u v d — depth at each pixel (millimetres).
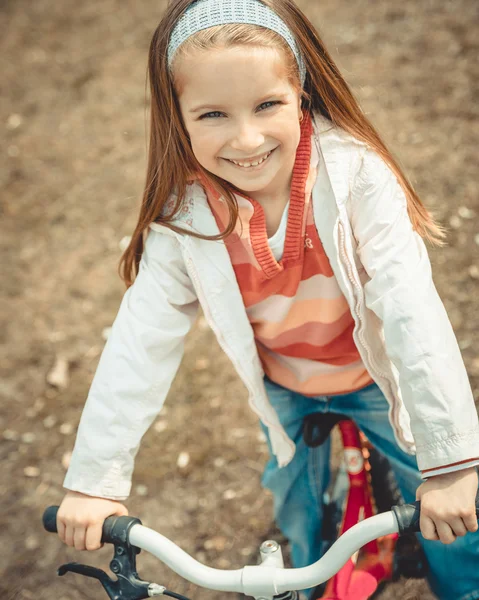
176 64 1180
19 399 2961
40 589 2291
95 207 3844
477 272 2939
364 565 1569
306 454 1731
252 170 1215
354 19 4641
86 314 3285
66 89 4785
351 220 1348
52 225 3789
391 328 1247
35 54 5180
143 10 5410
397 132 3707
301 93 1297
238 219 1330
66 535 1268
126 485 1325
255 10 1184
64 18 5523
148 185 1396
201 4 1188
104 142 4270
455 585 1518
